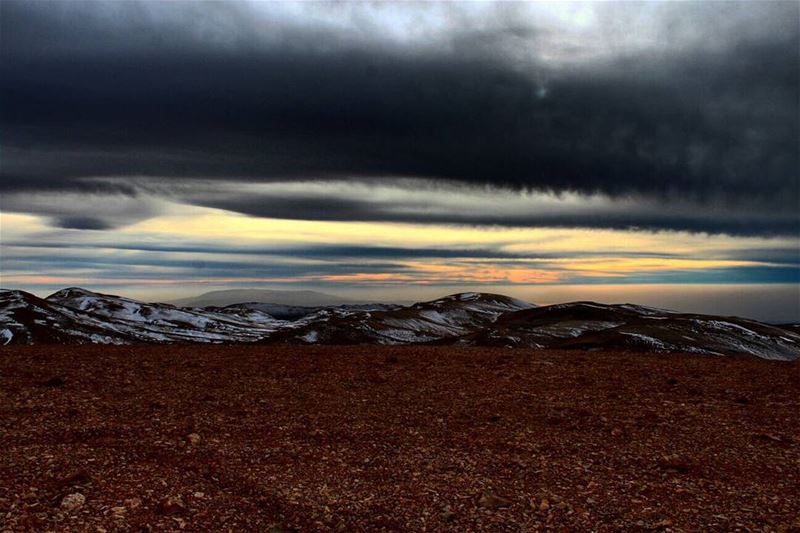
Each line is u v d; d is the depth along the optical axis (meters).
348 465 11.95
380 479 11.28
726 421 14.84
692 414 15.43
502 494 10.64
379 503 10.27
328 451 12.70
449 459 12.34
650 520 9.67
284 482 11.03
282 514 9.84
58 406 15.35
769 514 9.84
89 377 19.05
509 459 12.34
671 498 10.49
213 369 20.97
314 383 18.89
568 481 11.24
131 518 9.31
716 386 18.53
